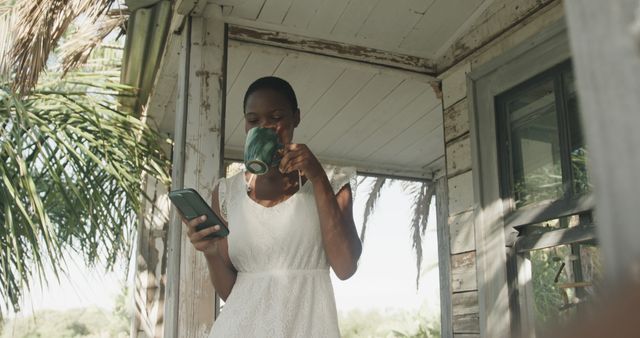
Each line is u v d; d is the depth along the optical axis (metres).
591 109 0.38
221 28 3.47
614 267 0.20
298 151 1.69
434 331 21.36
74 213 4.98
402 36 3.81
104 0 4.27
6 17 4.08
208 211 1.73
